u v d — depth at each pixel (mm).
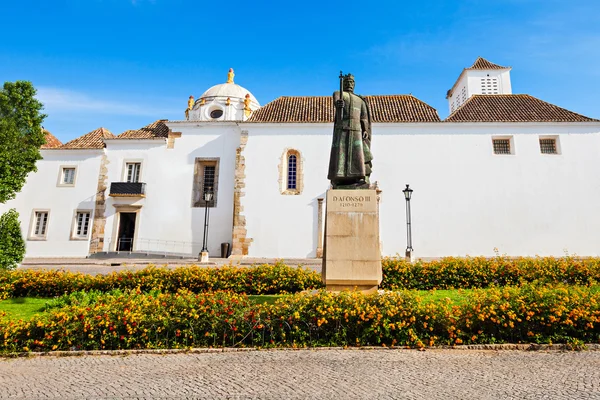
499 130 21828
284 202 21562
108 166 23266
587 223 20531
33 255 22125
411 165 21656
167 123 23453
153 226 22422
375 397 3684
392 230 20938
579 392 3768
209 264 18203
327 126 22375
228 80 31172
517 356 4891
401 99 25188
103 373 4469
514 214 20812
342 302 5746
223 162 23078
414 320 5398
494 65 30469
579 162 21141
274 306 5766
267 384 4051
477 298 5926
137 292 7980
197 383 4109
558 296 5664
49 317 5730
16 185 15922
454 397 3674
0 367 4711
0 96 18141
